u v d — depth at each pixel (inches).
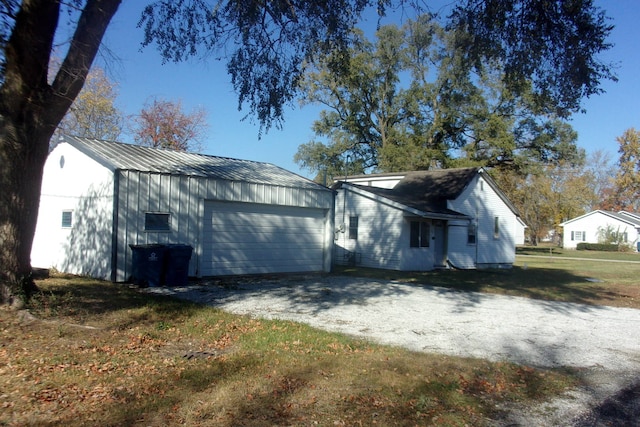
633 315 437.4
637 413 197.9
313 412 180.5
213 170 603.8
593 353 290.5
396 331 326.0
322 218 708.7
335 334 300.4
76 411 172.7
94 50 322.0
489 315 406.9
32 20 290.2
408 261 835.4
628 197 2625.5
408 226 841.5
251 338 283.7
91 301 366.3
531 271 924.6
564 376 241.3
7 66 296.5
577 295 562.3
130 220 495.5
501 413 191.8
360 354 257.6
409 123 1544.0
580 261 1348.4
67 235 568.4
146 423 165.8
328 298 457.4
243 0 405.7
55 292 380.2
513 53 405.7
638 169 2551.7
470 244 993.5
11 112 302.7
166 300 396.2
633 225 2185.0
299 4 414.9
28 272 323.9
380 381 215.6
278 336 288.5
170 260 489.7
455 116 1460.4
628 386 230.7
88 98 1103.0
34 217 323.9
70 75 316.2
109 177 496.1
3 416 166.1
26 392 187.2
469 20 402.9
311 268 692.7
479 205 1019.3
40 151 319.9
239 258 601.3
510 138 1395.2
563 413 194.7
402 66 1321.4
